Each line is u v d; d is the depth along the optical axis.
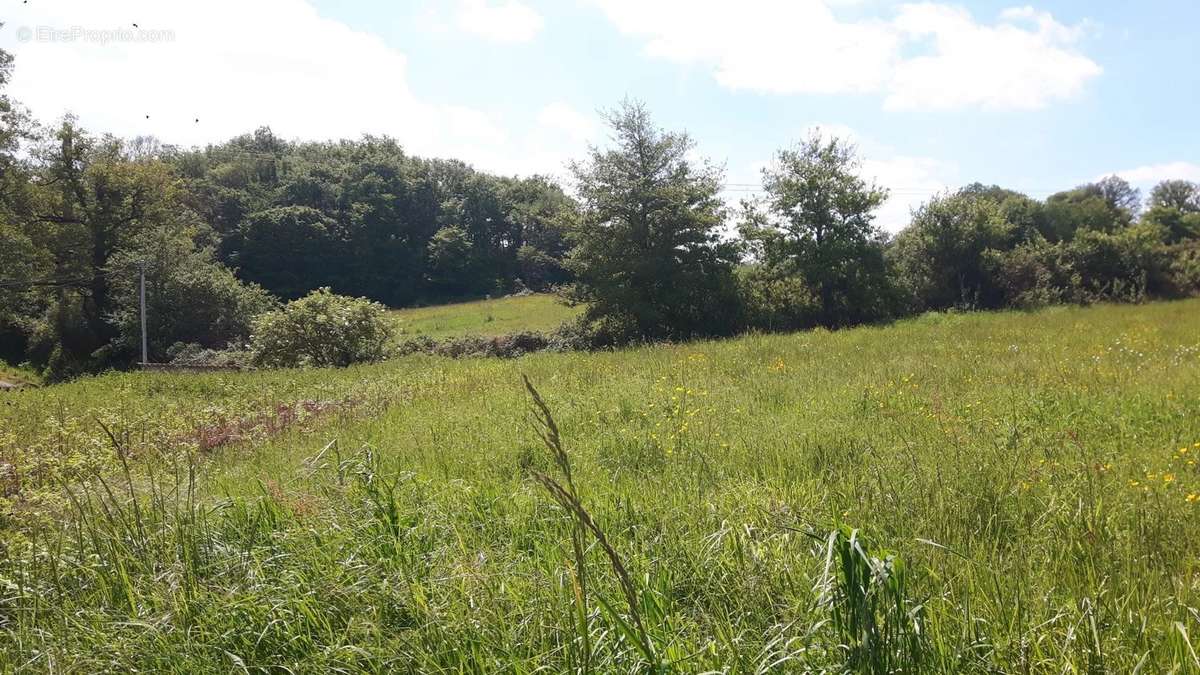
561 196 92.50
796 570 3.08
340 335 21.33
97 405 12.27
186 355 34.81
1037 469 4.60
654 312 28.36
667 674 2.24
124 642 2.81
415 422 7.97
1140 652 2.41
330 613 2.92
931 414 6.64
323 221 70.62
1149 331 15.15
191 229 43.56
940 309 34.03
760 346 15.80
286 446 7.45
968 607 2.56
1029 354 11.79
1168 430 5.90
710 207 29.67
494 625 2.70
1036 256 35.88
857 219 30.73
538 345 28.81
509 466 5.57
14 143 36.19
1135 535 3.46
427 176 89.12
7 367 39.31
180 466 6.44
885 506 3.92
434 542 3.69
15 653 2.91
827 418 6.83
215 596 3.02
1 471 6.49
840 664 2.28
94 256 41.41
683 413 7.27
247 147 94.44
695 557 3.24
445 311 51.16
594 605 2.71
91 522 3.92
